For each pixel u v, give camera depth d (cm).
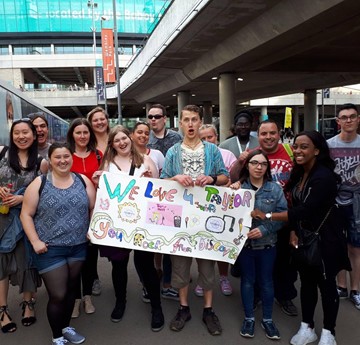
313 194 293
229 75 1755
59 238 298
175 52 1642
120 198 333
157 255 434
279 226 320
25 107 1022
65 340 307
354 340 311
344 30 1057
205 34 1332
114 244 329
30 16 6912
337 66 1823
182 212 333
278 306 379
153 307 341
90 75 6762
